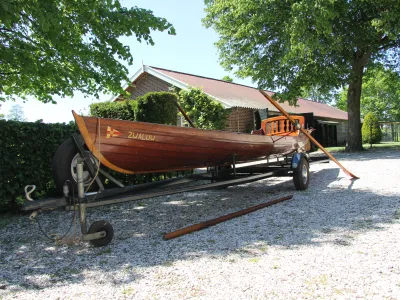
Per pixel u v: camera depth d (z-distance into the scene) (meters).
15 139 5.98
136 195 4.49
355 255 3.26
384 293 2.50
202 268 3.13
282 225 4.49
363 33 14.50
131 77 19.95
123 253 3.71
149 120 9.62
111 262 3.44
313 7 12.05
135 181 8.14
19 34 6.09
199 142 5.23
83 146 4.32
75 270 3.27
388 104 45.41
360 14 15.09
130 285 2.85
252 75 16.03
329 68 14.47
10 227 5.17
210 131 5.29
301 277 2.82
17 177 6.01
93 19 6.18
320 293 2.54
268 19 14.11
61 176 4.23
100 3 6.04
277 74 15.35
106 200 4.10
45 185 6.60
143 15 6.25
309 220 4.67
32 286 2.93
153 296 2.62
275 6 13.53
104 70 7.15
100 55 6.80
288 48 13.84
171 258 3.46
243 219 4.94
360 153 16.39
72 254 3.77
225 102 16.38
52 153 6.62
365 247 3.46
